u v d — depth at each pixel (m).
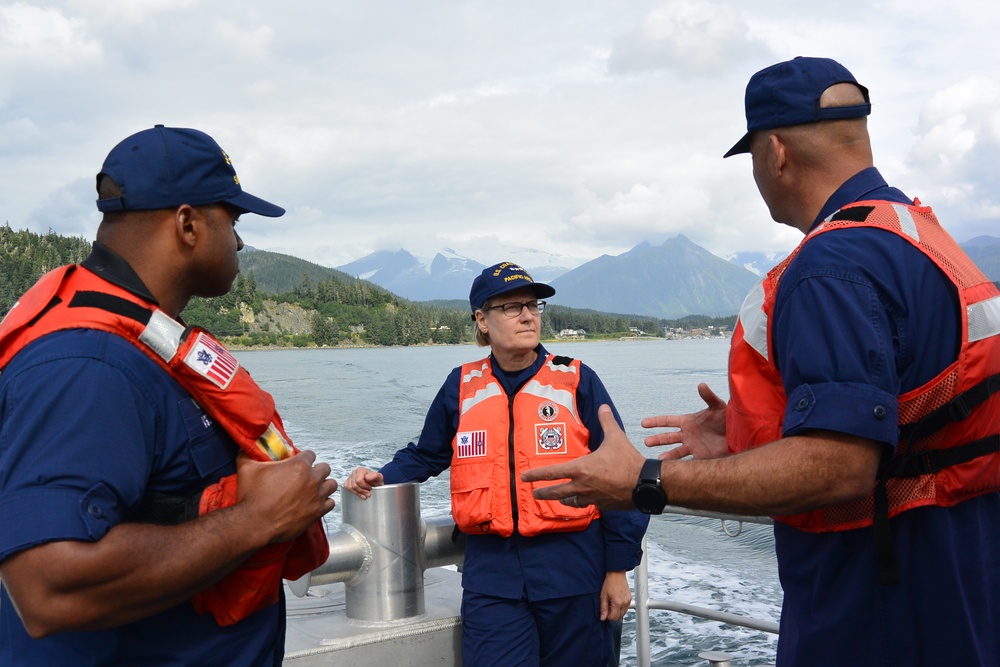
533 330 3.03
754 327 1.70
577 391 3.02
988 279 1.61
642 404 38.25
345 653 2.72
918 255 1.55
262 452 1.65
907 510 1.57
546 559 2.84
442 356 150.75
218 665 1.65
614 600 2.93
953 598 1.56
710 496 1.55
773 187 1.84
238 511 1.55
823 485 1.46
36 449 1.36
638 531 2.93
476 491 2.86
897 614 1.58
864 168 1.76
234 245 1.74
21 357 1.46
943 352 1.53
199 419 1.60
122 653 1.54
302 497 1.61
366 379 65.62
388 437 23.11
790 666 1.71
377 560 2.87
